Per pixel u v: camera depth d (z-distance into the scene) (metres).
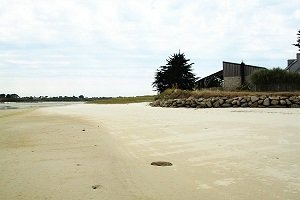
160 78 45.03
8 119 15.42
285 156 5.21
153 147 6.32
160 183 3.85
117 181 3.95
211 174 4.22
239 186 3.67
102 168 4.63
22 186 3.76
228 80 35.06
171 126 9.91
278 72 27.31
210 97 24.44
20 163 5.00
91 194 3.45
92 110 23.17
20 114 20.25
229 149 5.93
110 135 8.16
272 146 6.11
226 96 24.00
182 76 43.88
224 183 3.80
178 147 6.27
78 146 6.59
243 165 4.68
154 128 9.48
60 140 7.48
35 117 16.66
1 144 7.04
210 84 39.41
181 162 4.98
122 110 21.58
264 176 4.07
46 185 3.79
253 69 33.38
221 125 9.85
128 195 3.41
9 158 5.41
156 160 5.16
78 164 4.89
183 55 44.78
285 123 10.04
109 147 6.41
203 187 3.66
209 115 14.43
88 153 5.81
